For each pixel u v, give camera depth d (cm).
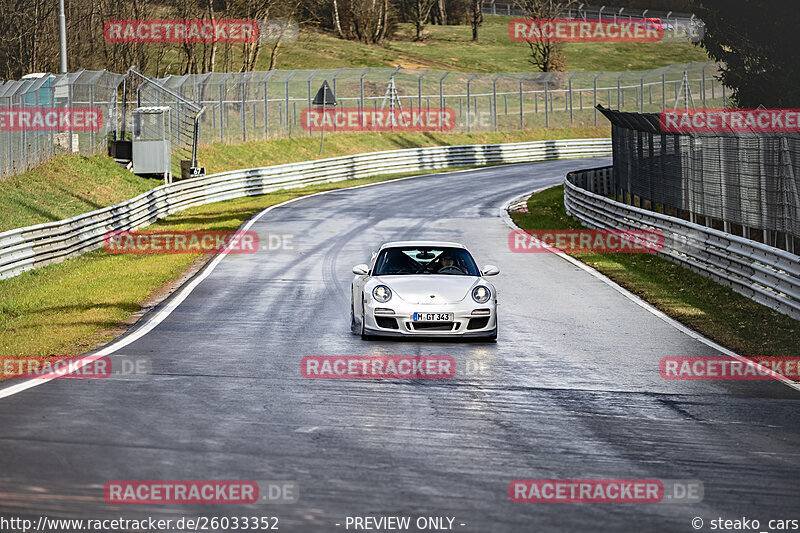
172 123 15575
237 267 7594
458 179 17412
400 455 2638
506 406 3322
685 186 8562
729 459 2670
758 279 5919
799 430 3045
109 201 11388
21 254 7175
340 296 6197
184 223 11088
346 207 12719
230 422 2994
